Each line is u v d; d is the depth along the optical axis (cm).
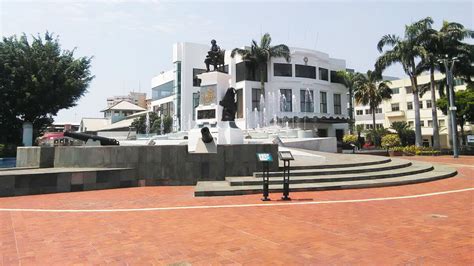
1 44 2536
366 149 3316
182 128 4041
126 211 738
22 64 2497
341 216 656
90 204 833
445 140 4616
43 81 2480
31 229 589
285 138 2198
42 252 464
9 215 709
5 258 441
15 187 988
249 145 1182
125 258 437
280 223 607
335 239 505
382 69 3291
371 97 4125
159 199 894
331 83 4566
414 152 2859
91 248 480
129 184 1155
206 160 1172
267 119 3938
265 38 3941
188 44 4172
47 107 2659
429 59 3008
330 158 1530
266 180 878
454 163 2016
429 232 536
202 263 416
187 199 884
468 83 3319
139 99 8200
